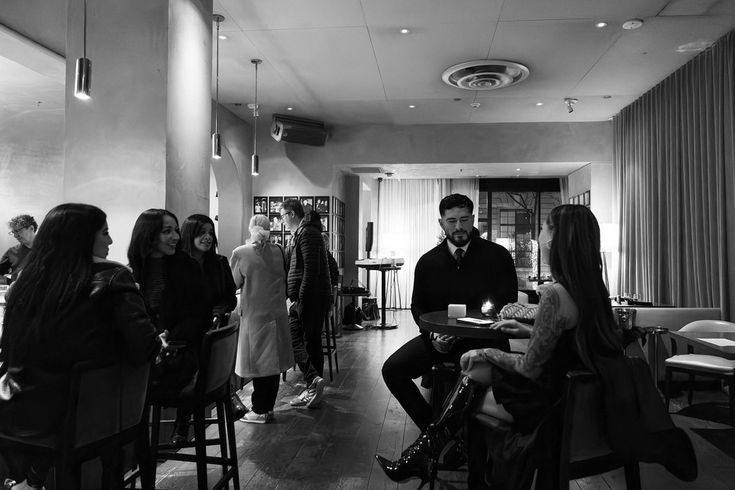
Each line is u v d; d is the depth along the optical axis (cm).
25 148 778
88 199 340
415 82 659
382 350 682
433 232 1237
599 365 173
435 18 482
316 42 536
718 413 412
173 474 284
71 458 154
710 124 551
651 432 171
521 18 482
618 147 800
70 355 161
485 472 216
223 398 244
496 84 648
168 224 259
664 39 530
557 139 859
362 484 273
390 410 412
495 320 269
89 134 343
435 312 313
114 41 343
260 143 901
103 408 164
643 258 718
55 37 427
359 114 816
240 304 378
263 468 294
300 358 423
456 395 224
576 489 273
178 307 256
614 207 822
